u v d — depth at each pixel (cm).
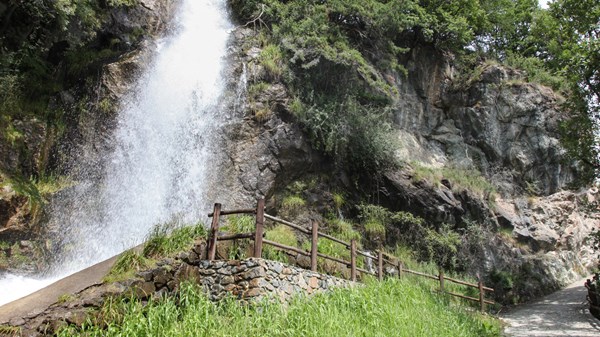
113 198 1380
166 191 1493
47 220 1227
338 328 716
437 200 1788
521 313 1546
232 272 781
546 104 2306
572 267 2191
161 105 1596
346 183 1708
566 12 1673
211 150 1538
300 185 1577
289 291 813
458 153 2153
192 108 1645
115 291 664
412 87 2217
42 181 1307
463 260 1769
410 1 2017
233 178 1478
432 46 2300
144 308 667
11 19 1410
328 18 1889
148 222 1405
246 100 1602
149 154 1505
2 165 1225
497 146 2216
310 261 984
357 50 1850
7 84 1334
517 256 1933
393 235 1683
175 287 747
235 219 957
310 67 1680
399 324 813
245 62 1695
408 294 1005
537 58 2625
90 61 1561
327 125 1623
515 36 2797
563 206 2259
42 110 1410
